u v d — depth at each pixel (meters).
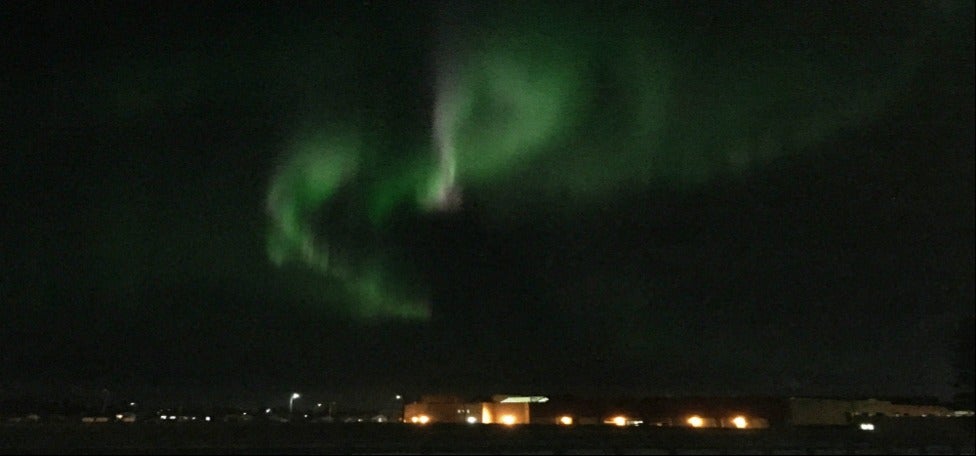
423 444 24.19
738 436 26.09
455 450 23.59
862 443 25.34
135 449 22.45
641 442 25.09
